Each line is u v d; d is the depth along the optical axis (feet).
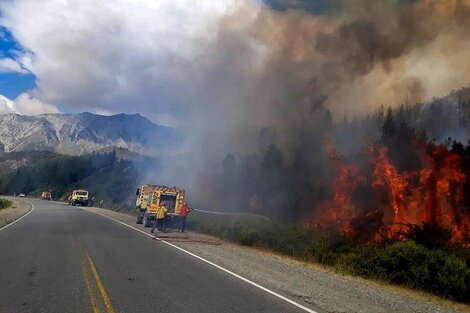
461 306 33.91
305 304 26.02
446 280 37.88
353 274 46.39
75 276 32.40
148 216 89.51
